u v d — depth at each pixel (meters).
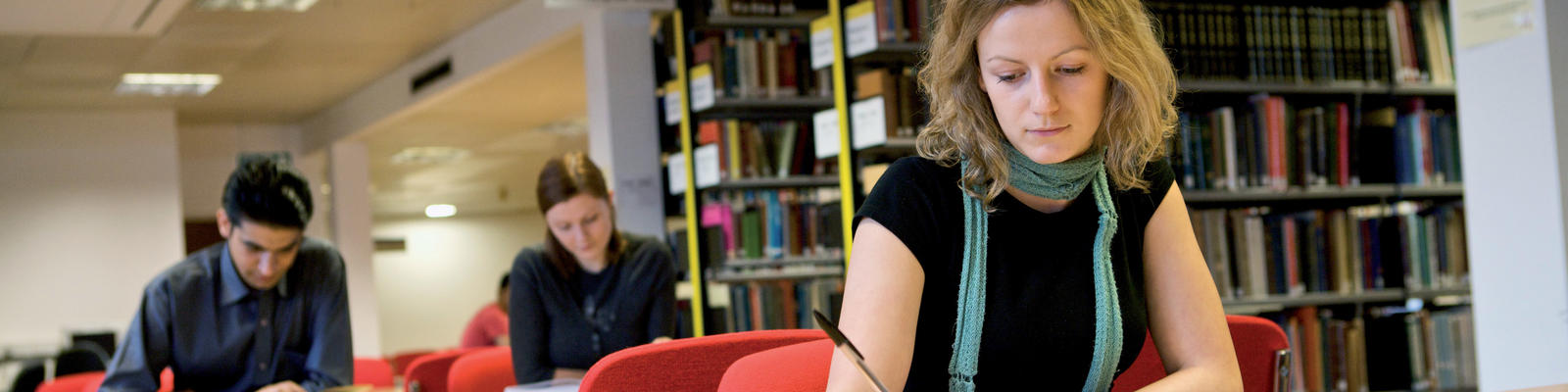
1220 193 4.58
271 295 2.94
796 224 5.71
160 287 2.82
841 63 5.04
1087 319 1.15
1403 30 4.92
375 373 3.77
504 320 7.96
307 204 2.82
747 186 5.71
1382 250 4.86
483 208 22.39
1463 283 4.95
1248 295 4.65
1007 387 1.16
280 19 7.78
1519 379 2.95
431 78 9.37
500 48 8.23
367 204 12.12
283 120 12.67
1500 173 2.99
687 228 6.16
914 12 4.95
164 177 11.43
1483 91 3.03
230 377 2.95
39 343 10.82
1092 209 1.17
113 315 11.16
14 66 8.87
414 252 22.42
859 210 1.13
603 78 6.84
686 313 6.10
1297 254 4.74
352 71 9.99
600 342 3.04
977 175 1.11
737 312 5.76
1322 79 4.80
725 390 1.34
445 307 22.50
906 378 1.10
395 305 22.14
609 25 6.84
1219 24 4.67
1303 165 4.73
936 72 1.12
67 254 11.06
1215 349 1.20
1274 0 4.89
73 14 6.73
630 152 6.80
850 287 1.12
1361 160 4.83
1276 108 4.69
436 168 16.05
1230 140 4.63
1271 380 1.72
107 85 9.91
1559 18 2.86
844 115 5.04
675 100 6.19
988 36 1.05
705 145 5.76
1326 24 4.82
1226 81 4.65
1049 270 1.14
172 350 2.87
